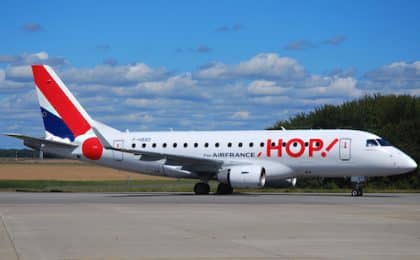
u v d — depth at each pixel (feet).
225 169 142.82
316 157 139.95
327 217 82.58
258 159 145.18
